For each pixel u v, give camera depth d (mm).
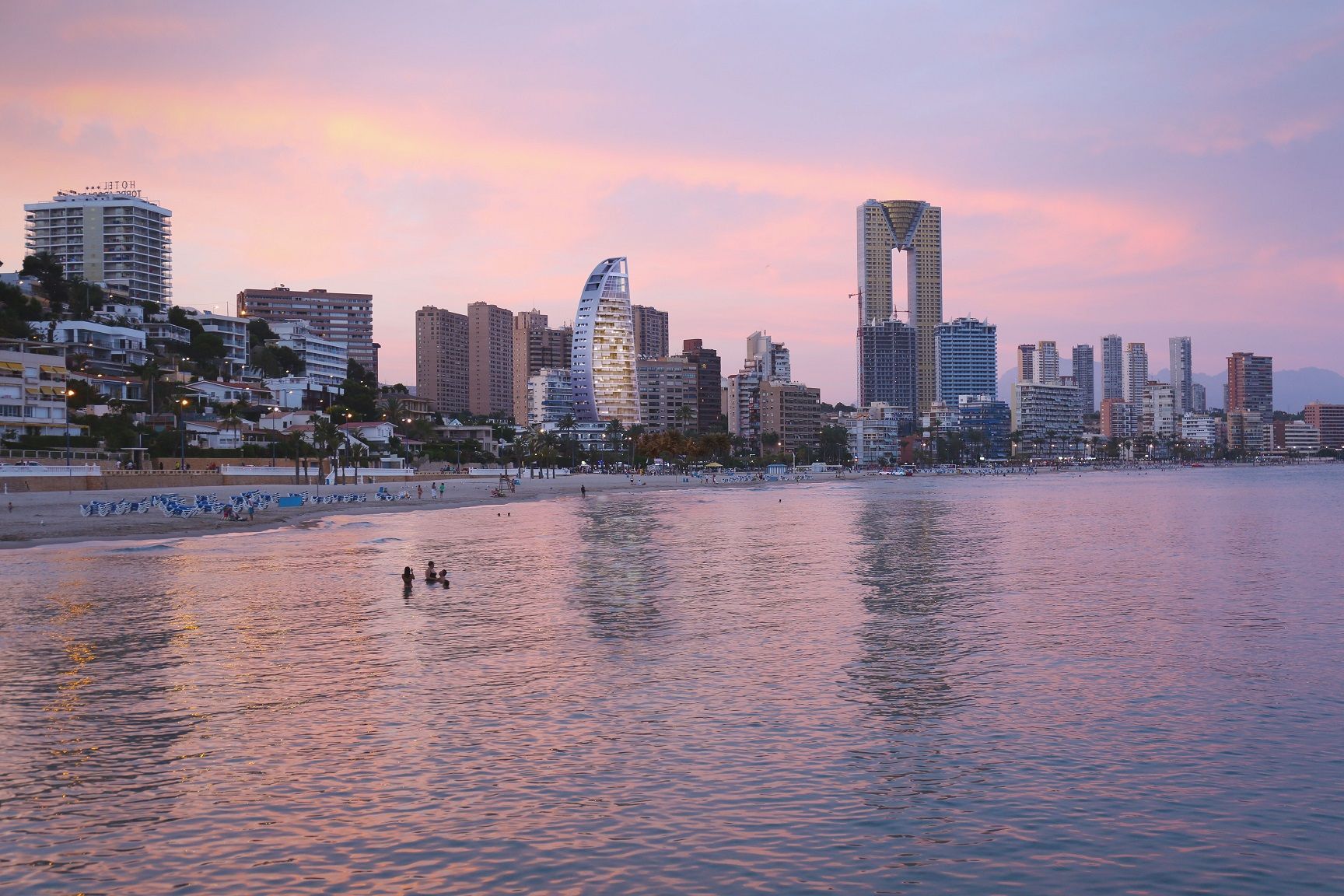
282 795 21516
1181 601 48281
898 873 18000
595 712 27938
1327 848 19031
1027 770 23219
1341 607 46531
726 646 37188
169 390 193375
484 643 37781
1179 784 22312
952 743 25203
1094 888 17453
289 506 122812
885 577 58125
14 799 21297
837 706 28625
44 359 156375
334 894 17094
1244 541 82000
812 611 45594
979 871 18062
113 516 97000
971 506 143750
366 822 20078
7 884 17453
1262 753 24438
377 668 33469
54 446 144375
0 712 27938
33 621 42625
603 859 18484
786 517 115750
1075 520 110688
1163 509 131375
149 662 34438
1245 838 19469
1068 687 30922
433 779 22547
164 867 18078
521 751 24469
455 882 17547
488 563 65625
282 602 48062
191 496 125750
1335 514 119125
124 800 21266
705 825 20016
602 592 51875
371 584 54656
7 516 94375
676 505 145250
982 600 48750
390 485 168125
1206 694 30031
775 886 17453
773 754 24359
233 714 27719
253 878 17672
